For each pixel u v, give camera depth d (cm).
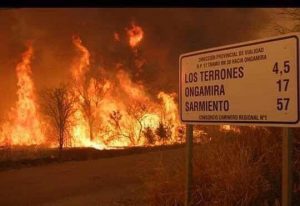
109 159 1645
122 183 1112
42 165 1580
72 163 1595
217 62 603
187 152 657
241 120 566
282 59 511
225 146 725
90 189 1070
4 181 1245
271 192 686
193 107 646
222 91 595
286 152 501
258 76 542
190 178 657
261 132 750
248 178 663
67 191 1063
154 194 754
